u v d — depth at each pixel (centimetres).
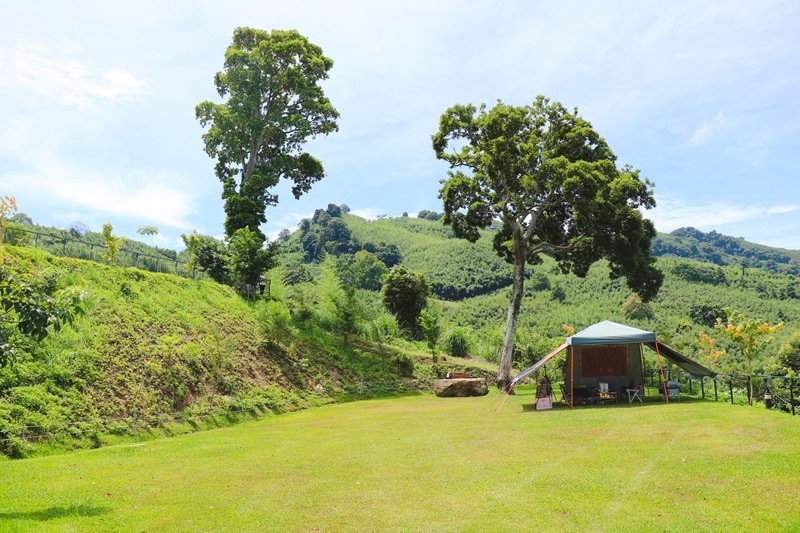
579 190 2531
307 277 5753
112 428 1570
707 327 6638
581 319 7106
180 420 1800
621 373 2050
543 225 3145
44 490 923
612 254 2866
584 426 1363
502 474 932
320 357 2859
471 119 2883
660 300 7769
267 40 3894
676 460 944
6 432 1330
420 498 823
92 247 3347
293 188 4316
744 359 5003
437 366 3238
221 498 864
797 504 705
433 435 1397
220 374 2178
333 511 781
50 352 1698
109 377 1777
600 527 664
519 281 2877
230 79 3819
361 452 1212
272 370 2498
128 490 920
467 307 8262
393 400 2525
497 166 2669
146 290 2514
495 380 3306
